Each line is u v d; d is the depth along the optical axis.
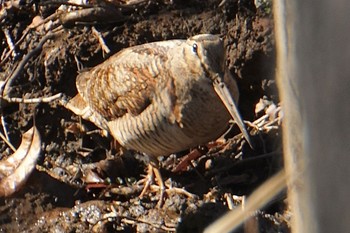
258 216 9.80
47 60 12.56
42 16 13.25
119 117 10.55
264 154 11.02
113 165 11.50
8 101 12.34
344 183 3.99
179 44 10.23
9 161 11.39
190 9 12.39
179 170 11.10
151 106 9.99
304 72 4.08
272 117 11.38
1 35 13.34
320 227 4.10
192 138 10.02
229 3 12.02
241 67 11.73
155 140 10.17
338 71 3.94
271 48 11.48
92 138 12.10
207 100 9.69
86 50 12.48
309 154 4.12
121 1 12.81
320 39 3.97
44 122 12.33
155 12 12.54
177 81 9.75
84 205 10.85
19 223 10.91
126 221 10.40
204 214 10.07
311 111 4.06
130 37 12.42
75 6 12.71
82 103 11.44
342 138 3.97
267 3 11.56
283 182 5.16
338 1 3.90
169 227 10.12
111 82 10.45
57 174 11.55
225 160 11.09
